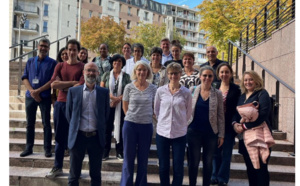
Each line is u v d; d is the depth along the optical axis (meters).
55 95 4.69
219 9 17.17
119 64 4.71
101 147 3.67
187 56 4.69
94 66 3.66
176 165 3.58
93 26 31.23
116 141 4.70
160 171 3.67
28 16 37.59
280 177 4.41
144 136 3.78
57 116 4.23
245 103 3.67
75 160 3.59
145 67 3.83
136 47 5.39
